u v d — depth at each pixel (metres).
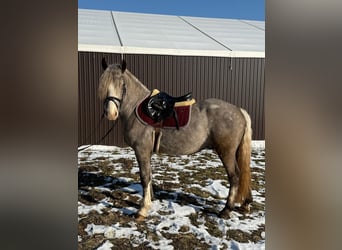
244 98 5.97
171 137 2.39
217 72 5.80
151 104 2.37
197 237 2.22
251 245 2.11
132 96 2.46
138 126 2.41
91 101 5.38
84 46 5.14
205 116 2.39
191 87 5.73
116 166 4.21
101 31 6.37
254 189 3.29
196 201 2.88
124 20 8.11
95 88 5.36
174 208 2.70
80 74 5.28
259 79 5.98
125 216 2.55
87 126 5.42
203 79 5.77
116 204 2.80
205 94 5.81
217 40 6.62
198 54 5.62
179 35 6.84
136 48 5.35
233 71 5.86
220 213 2.53
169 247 2.08
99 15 8.46
